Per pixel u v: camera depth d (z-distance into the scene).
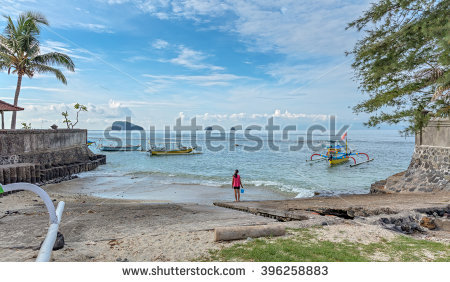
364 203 11.30
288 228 7.18
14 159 20.08
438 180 13.79
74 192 18.05
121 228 7.24
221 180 24.55
